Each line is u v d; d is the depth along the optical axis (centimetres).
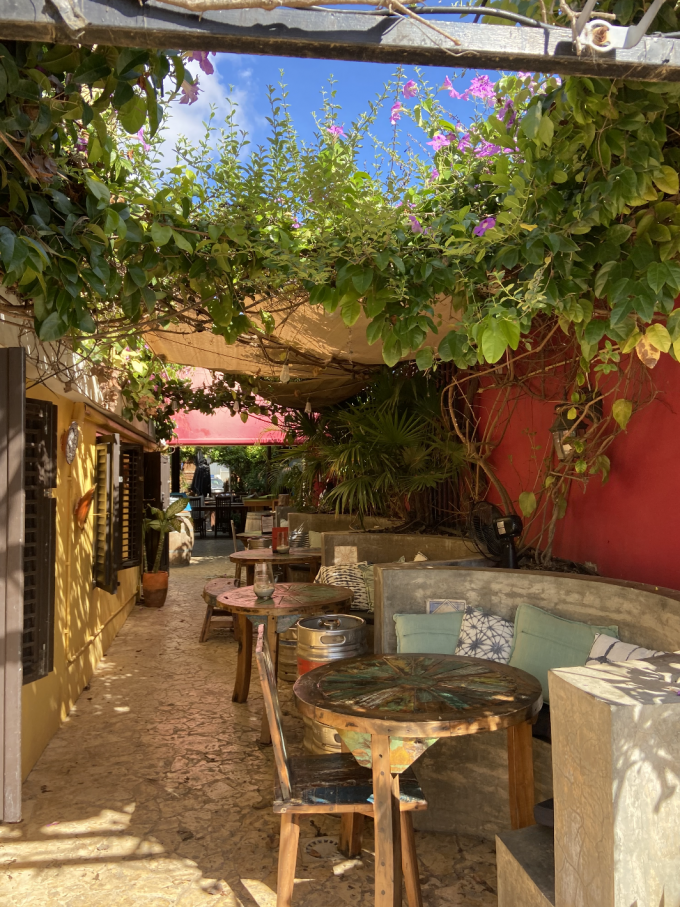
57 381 455
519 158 238
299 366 621
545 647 330
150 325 360
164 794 355
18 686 328
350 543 600
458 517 584
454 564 418
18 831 318
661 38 140
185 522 1284
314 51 134
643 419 361
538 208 236
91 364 535
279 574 775
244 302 352
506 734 301
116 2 125
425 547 562
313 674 284
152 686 546
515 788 269
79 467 541
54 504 411
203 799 349
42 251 212
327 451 658
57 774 381
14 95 191
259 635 257
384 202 272
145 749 416
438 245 265
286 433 947
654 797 164
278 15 128
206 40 129
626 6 178
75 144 245
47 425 407
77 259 244
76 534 525
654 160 208
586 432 388
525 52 136
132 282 276
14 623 328
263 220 287
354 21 131
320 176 261
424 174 280
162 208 264
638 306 223
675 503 339
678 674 187
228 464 1986
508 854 210
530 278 249
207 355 613
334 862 291
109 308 356
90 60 192
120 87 199
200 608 873
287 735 436
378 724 225
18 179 225
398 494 629
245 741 428
